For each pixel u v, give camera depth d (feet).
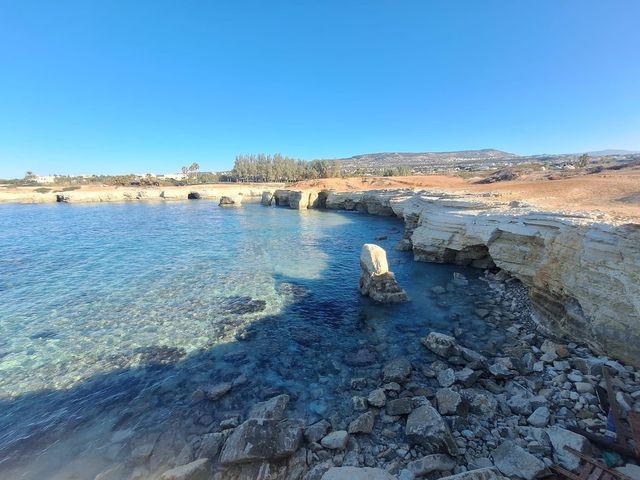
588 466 24.04
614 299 35.86
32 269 84.28
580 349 40.29
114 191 321.93
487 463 25.96
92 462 28.78
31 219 179.01
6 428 32.78
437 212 87.25
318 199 245.45
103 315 57.31
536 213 58.34
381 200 187.32
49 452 29.94
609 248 36.73
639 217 45.50
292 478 26.18
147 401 36.19
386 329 51.19
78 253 100.89
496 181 241.55
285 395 35.53
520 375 37.83
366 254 66.03
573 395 32.53
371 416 31.76
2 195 288.71
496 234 63.10
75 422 33.37
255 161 526.16
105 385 38.96
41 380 39.96
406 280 72.64
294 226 152.25
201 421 33.09
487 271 76.54
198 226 152.87
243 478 26.25
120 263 89.45
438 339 44.39
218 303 61.93
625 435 26.22
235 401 35.91
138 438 31.17
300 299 63.41
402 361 41.75
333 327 52.26
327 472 23.59
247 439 28.04
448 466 25.59
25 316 57.21
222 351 45.78
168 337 49.65
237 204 258.78
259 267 84.74
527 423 30.17
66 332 51.49
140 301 63.16
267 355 44.65
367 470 23.44
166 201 306.76
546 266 47.80
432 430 28.14
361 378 39.09
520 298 59.36
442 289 66.33
